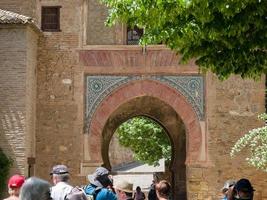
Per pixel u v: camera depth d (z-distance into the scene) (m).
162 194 10.23
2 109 23.70
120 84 25.67
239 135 25.33
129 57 25.69
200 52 13.73
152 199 24.25
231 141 25.33
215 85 25.53
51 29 25.92
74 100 25.58
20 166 23.44
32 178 7.72
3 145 23.56
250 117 25.41
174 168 31.31
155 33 13.77
